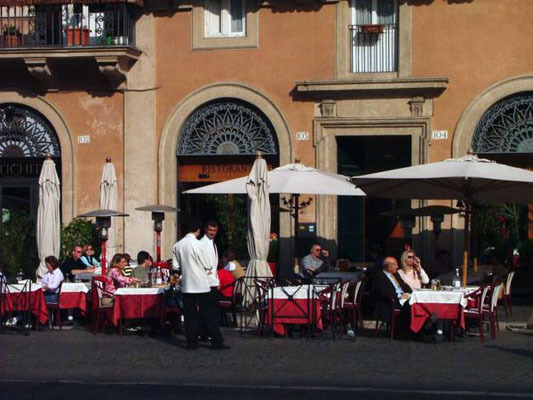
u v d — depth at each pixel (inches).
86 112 950.4
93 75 947.3
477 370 501.4
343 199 916.0
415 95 880.3
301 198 904.9
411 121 879.1
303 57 906.1
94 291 669.9
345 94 892.6
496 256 851.4
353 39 902.4
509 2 867.4
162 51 936.9
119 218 941.2
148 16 939.3
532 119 868.6
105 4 933.8
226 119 928.9
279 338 628.7
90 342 617.9
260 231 717.3
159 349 582.6
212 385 455.8
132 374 493.0
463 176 618.2
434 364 521.3
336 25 899.4
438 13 880.3
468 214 687.7
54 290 692.7
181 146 937.5
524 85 863.1
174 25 934.4
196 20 928.3
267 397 425.7
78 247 794.8
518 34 866.1
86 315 713.0
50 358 548.4
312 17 905.5
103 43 934.4
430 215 827.4
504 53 868.6
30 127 966.4
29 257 915.4
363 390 441.7
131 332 668.7
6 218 968.9
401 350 575.2
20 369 510.3
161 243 932.0
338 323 665.0
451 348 583.2
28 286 668.7
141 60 940.0
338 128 894.4
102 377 483.5
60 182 957.8
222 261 770.2
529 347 587.8
